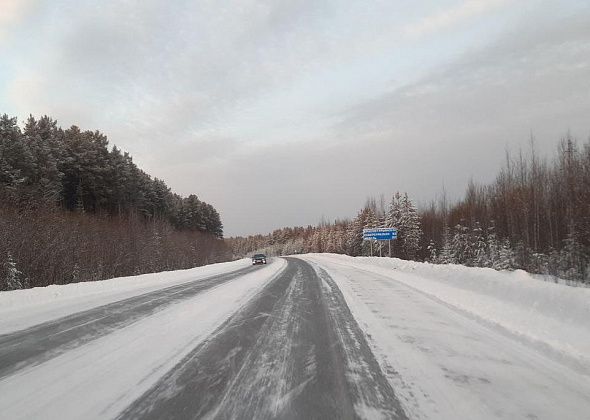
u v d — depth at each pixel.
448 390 4.73
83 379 5.05
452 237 47.59
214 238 85.00
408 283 17.00
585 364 5.59
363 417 4.00
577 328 7.16
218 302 12.01
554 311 8.12
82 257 24.36
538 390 4.73
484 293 11.67
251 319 9.19
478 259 35.38
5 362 5.77
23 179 31.55
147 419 3.94
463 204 53.94
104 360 5.88
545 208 31.75
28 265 19.86
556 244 29.23
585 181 24.42
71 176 45.75
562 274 23.09
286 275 23.73
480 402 4.38
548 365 5.67
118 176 50.94
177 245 44.25
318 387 4.83
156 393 4.61
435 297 12.60
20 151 34.53
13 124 35.66
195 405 4.28
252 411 4.14
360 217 76.75
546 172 32.88
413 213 56.72
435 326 8.30
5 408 4.18
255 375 5.26
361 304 11.47
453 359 5.96
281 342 7.02
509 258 28.20
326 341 7.09
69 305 11.30
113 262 28.02
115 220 37.59
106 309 10.59
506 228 37.62
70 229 24.42
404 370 5.47
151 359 5.95
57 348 6.55
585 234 23.59
